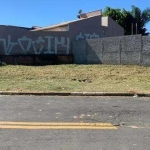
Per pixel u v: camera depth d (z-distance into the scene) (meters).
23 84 13.87
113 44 24.73
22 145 5.25
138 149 5.11
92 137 5.78
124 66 22.50
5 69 20.19
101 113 7.96
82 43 28.08
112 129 6.38
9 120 7.02
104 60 25.62
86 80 16.02
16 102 9.61
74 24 31.86
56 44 29.20
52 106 8.95
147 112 8.19
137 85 14.02
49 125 6.62
